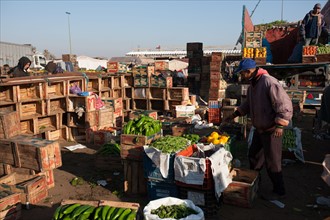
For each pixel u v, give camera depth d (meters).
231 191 5.08
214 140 5.60
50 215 4.89
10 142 5.68
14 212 4.68
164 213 3.62
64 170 6.91
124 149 5.50
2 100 8.00
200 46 19.88
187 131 7.67
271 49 18.73
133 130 5.57
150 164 4.95
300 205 5.13
